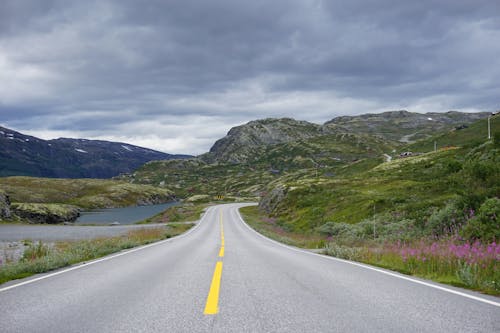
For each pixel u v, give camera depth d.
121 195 191.25
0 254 19.64
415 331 4.41
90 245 16.45
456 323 4.73
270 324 4.71
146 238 25.48
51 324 4.78
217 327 4.60
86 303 5.93
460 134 174.75
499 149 41.59
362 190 56.03
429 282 7.82
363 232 25.14
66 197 180.75
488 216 15.67
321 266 10.51
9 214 77.31
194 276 8.62
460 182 35.81
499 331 4.42
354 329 4.49
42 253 16.34
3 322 4.88
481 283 7.38
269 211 71.81
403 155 146.25
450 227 18.98
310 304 5.77
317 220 43.22
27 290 7.07
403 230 22.81
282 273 9.06
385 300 6.05
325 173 168.38
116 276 8.74
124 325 4.71
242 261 11.73
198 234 32.09
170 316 5.11
